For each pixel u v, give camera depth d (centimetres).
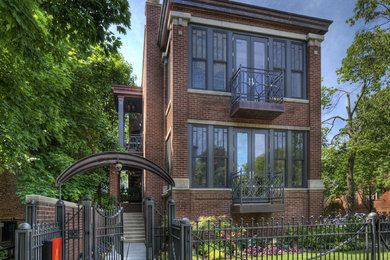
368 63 1359
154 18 1617
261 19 1285
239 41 1285
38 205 674
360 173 1767
